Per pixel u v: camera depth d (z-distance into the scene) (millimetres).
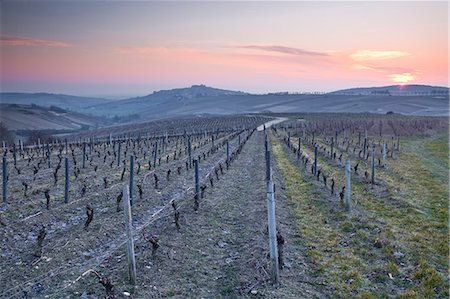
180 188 20422
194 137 57125
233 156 30516
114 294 8672
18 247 11664
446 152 39094
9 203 16516
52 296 8711
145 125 139500
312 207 16219
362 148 39969
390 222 14352
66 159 16891
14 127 146125
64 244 11805
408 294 9008
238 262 10789
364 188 20125
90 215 13234
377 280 9828
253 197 18203
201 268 10445
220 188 20359
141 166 27922
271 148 40375
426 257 11117
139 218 14859
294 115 130250
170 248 11570
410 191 19859
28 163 28406
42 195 18156
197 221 14430
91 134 122812
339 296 8992
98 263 10461
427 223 14219
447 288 9328
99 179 22484
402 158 33906
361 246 11969
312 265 10617
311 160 30391
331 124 69250
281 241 10047
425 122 74938
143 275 9758
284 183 21469
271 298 8719
